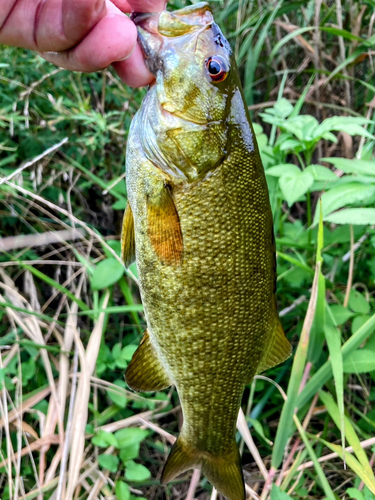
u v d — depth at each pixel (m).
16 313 0.35
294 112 0.37
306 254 0.40
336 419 0.30
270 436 0.36
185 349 0.22
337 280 0.39
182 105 0.20
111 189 0.39
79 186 0.41
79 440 0.30
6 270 0.38
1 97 0.37
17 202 0.37
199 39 0.20
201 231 0.21
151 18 0.20
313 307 0.28
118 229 0.44
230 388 0.24
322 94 0.48
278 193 0.36
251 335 0.23
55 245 0.42
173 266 0.21
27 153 0.39
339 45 0.48
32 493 0.28
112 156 0.42
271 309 0.24
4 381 0.30
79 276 0.41
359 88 0.49
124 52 0.19
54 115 0.37
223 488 0.26
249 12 0.50
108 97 0.41
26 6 0.19
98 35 0.19
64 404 0.32
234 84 0.21
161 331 0.23
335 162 0.32
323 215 0.29
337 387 0.27
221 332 0.22
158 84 0.20
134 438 0.30
